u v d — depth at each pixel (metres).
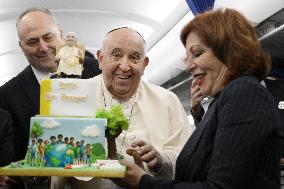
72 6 5.50
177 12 4.90
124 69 1.85
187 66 1.43
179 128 2.05
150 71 7.06
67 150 1.39
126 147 1.90
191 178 1.33
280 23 3.93
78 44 1.62
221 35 1.31
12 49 7.47
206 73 1.37
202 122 1.41
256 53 1.31
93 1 5.34
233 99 1.22
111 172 1.26
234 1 3.75
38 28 2.36
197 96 1.86
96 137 1.43
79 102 1.50
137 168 1.36
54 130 1.41
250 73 1.31
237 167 1.15
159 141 1.95
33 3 5.37
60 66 1.58
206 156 1.30
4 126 2.04
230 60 1.30
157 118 2.01
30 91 2.40
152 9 5.29
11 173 1.28
